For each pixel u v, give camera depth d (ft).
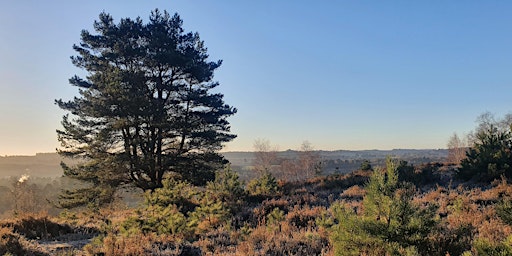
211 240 29.73
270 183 64.44
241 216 45.19
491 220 26.84
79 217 56.39
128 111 70.08
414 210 19.95
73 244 32.91
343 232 20.20
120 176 75.31
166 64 77.41
